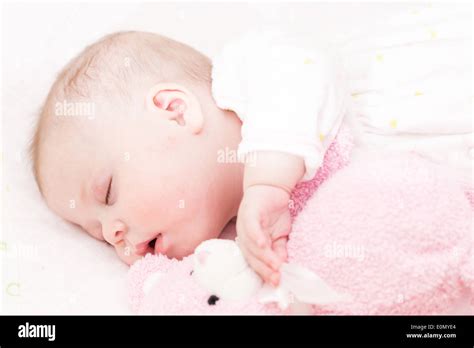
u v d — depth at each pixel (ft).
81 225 4.14
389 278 3.08
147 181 3.74
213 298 3.32
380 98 4.48
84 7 5.36
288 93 3.72
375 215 3.19
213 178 3.86
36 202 4.40
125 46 4.24
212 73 4.13
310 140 3.53
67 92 4.06
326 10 5.59
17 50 5.07
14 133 4.67
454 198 3.31
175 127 3.83
